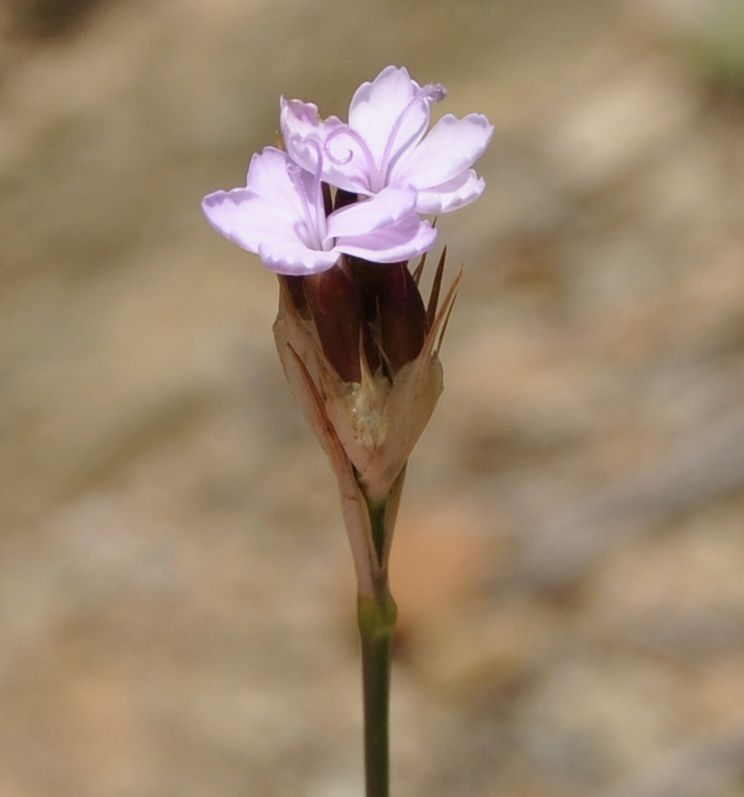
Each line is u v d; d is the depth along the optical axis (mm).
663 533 464
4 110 957
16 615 529
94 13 1036
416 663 452
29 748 461
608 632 441
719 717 406
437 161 204
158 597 519
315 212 203
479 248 618
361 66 814
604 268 592
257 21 904
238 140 808
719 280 560
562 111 686
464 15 805
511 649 442
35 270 766
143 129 859
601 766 403
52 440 626
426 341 209
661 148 642
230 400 601
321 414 212
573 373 540
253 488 558
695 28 666
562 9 774
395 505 216
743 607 437
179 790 435
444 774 417
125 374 644
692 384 512
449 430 530
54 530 571
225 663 483
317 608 496
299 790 430
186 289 690
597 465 493
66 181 844
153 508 565
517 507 484
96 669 494
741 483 467
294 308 209
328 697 463
